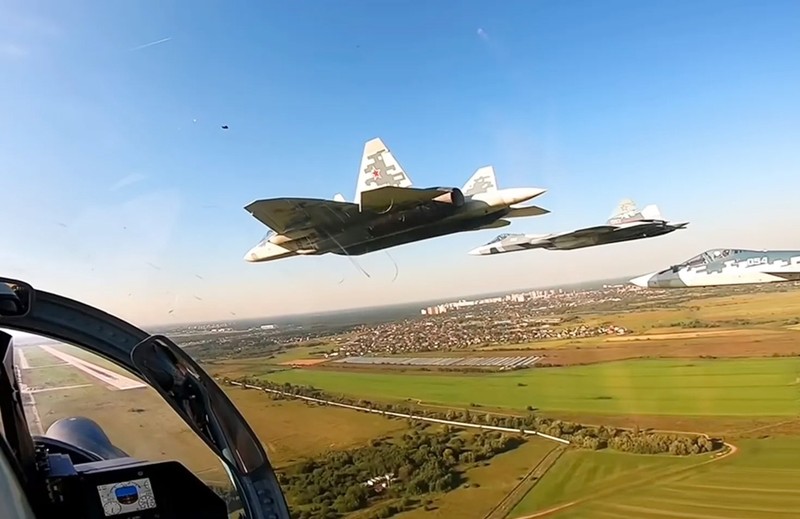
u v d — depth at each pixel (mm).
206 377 1093
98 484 1083
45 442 1437
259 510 1097
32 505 959
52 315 997
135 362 1008
